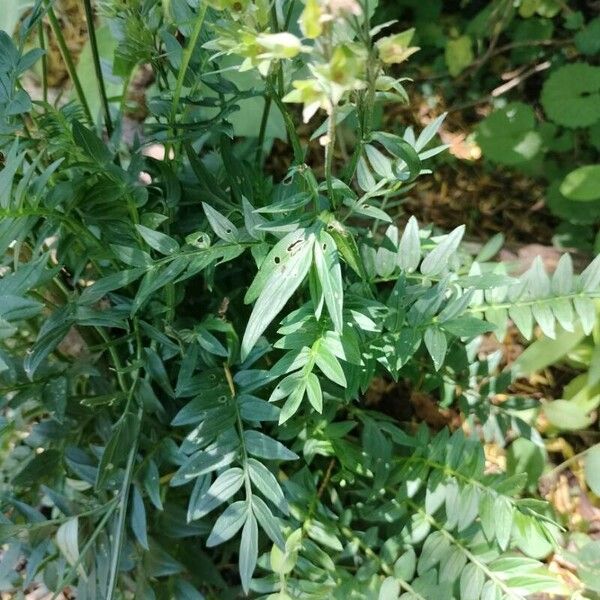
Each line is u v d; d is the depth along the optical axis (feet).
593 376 1.07
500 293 0.89
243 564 0.74
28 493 0.91
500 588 0.83
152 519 0.91
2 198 0.68
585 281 0.86
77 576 0.84
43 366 0.87
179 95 0.81
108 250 0.83
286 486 0.88
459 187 1.46
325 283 0.65
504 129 1.41
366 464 0.90
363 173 0.75
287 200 0.69
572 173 1.24
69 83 1.49
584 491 1.11
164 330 0.88
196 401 0.80
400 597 0.82
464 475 0.88
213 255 0.75
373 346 0.80
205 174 0.91
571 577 0.99
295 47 0.52
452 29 1.60
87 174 0.79
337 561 0.94
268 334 0.97
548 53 1.56
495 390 1.01
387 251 0.85
